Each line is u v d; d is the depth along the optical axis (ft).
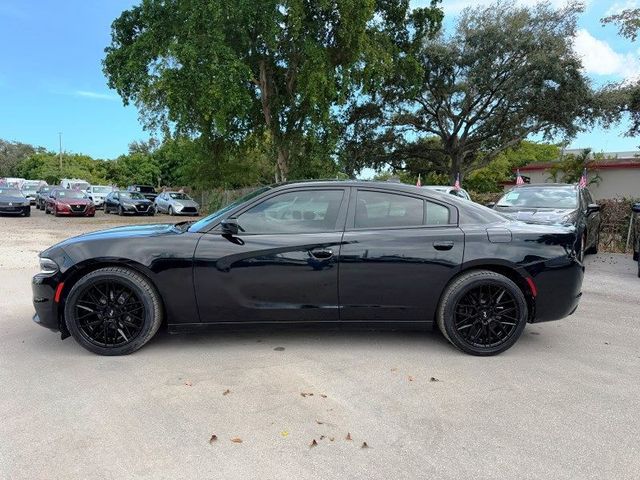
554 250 14.87
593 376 13.28
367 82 63.21
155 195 116.47
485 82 74.49
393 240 14.52
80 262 14.05
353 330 15.81
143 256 14.06
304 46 59.72
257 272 14.24
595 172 83.30
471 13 74.28
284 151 73.26
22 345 15.26
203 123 65.62
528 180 90.63
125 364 13.71
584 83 71.15
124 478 8.55
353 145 88.99
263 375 13.05
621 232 41.45
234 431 10.15
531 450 9.56
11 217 79.41
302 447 9.59
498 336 14.80
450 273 14.56
